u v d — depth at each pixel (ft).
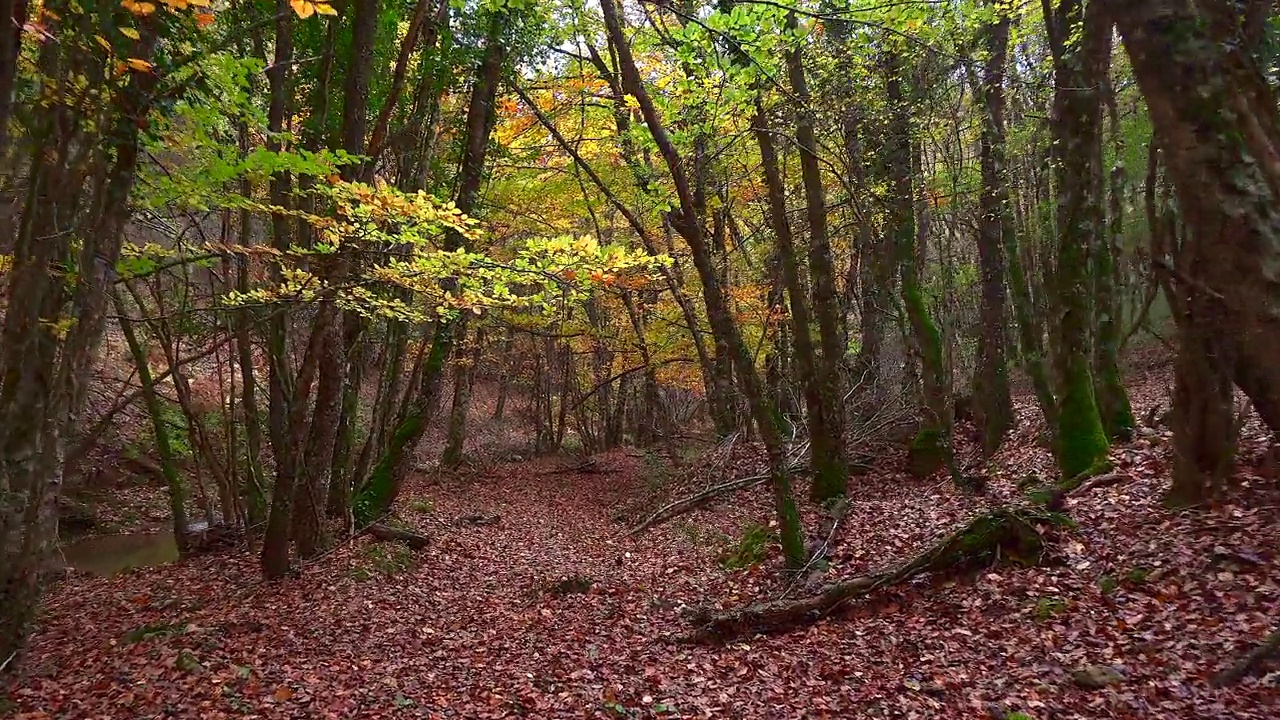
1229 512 20.52
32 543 18.19
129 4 12.81
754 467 48.19
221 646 23.95
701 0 29.68
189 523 50.19
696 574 33.09
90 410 53.88
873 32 30.14
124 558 44.14
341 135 28.50
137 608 28.99
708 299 27.32
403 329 48.01
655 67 39.81
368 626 26.27
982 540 23.54
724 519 41.09
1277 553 18.07
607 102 39.78
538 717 18.76
